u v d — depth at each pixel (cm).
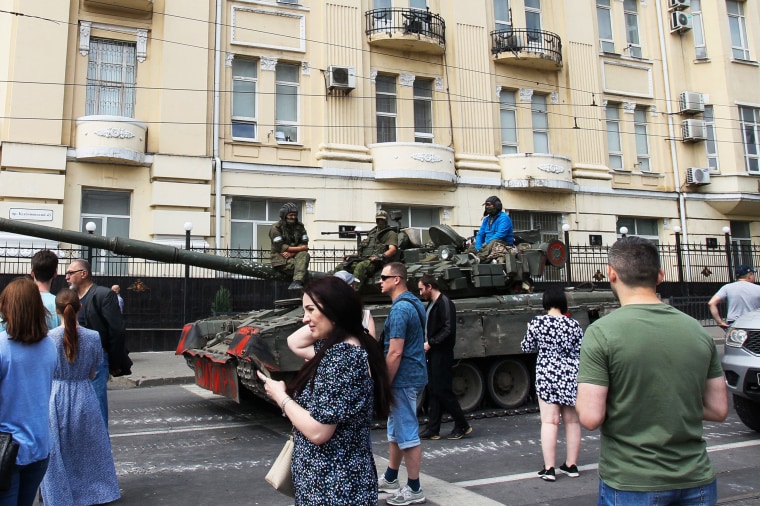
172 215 1677
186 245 1589
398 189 1919
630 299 296
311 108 1872
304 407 296
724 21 2425
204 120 1736
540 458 677
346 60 1897
